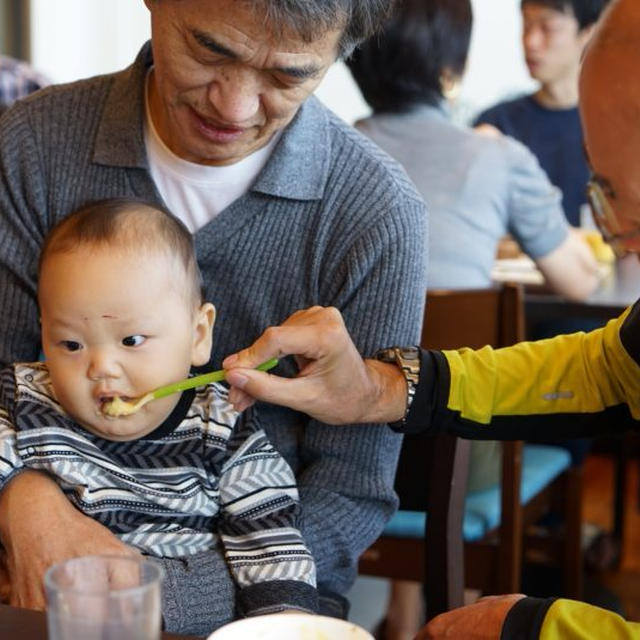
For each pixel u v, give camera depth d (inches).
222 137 59.4
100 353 57.3
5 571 60.5
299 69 55.9
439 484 77.7
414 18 107.5
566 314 119.0
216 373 56.6
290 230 64.8
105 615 36.6
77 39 214.7
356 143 65.9
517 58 194.9
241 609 57.6
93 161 65.6
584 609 46.2
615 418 61.1
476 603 48.5
